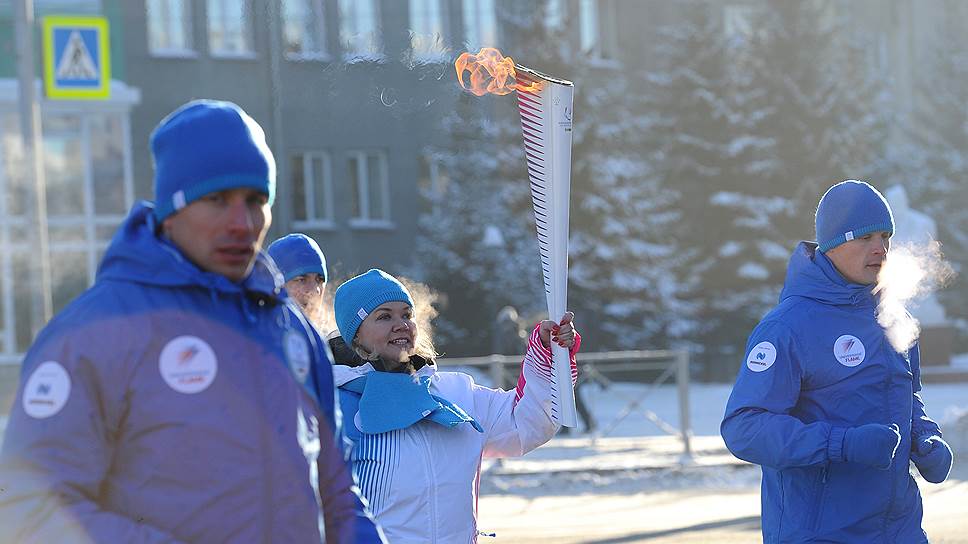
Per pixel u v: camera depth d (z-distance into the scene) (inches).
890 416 317.1
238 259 197.9
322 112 1937.7
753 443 306.0
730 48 2384.4
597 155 2185.0
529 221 2182.6
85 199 2006.6
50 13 1952.5
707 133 2330.2
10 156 1962.4
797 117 2351.1
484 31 2122.3
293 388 202.7
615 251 2161.7
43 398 186.4
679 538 669.3
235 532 191.9
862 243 317.1
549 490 936.3
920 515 322.3
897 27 2955.2
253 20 1904.5
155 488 190.7
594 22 2426.2
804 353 313.3
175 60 1980.8
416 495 303.7
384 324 316.5
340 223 2167.8
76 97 1534.2
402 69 974.4
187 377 191.6
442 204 2208.4
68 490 185.0
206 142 193.9
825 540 309.4
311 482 202.4
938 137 2851.9
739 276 2249.0
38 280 1214.3
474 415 324.8
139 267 194.7
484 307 2178.9
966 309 2721.5
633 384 2108.8
